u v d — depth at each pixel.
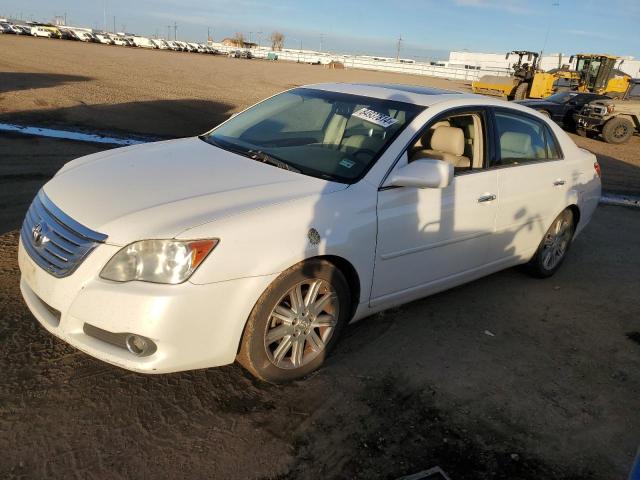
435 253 3.70
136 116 12.95
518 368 3.56
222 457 2.52
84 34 74.75
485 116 4.11
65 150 8.50
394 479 2.51
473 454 2.73
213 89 21.25
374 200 3.23
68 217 2.76
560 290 4.94
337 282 3.12
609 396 3.37
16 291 3.74
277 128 4.05
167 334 2.53
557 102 18.47
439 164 3.24
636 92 19.55
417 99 3.91
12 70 20.45
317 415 2.87
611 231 7.15
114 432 2.59
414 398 3.10
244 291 2.67
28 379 2.88
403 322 3.98
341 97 4.15
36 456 2.40
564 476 2.66
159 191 2.92
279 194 3.00
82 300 2.57
